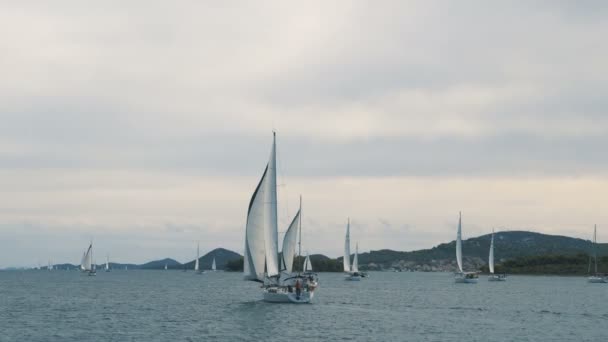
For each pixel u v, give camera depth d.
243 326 60.19
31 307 84.31
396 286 159.88
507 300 101.38
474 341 52.06
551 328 60.81
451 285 168.50
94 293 122.06
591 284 174.75
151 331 57.12
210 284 180.38
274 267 75.38
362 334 55.28
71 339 52.50
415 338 53.31
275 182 75.31
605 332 58.12
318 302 90.56
